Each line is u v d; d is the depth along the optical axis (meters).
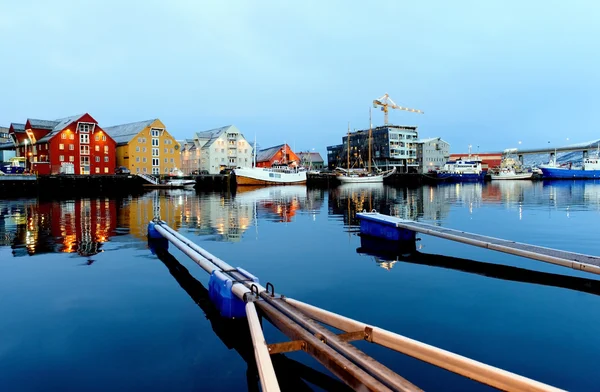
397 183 87.56
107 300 8.93
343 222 22.16
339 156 124.75
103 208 31.59
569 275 10.64
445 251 13.80
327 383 5.35
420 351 5.38
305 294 9.12
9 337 7.05
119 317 7.93
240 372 5.86
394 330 7.12
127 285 10.05
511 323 7.40
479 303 8.48
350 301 8.65
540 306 8.30
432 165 106.94
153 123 77.56
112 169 70.88
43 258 13.05
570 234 17.39
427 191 55.91
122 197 46.22
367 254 13.38
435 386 5.22
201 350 6.53
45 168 64.56
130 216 25.61
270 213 27.31
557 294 9.09
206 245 15.18
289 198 43.31
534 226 19.98
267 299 6.87
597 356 6.11
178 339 6.94
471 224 21.00
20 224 21.64
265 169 76.94
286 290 9.44
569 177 93.44
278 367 5.78
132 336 7.06
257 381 5.62
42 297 9.14
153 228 15.97
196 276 10.91
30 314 8.12
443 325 7.32
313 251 13.92
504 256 12.98
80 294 9.35
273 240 16.20
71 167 66.44
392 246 14.75
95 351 6.52
